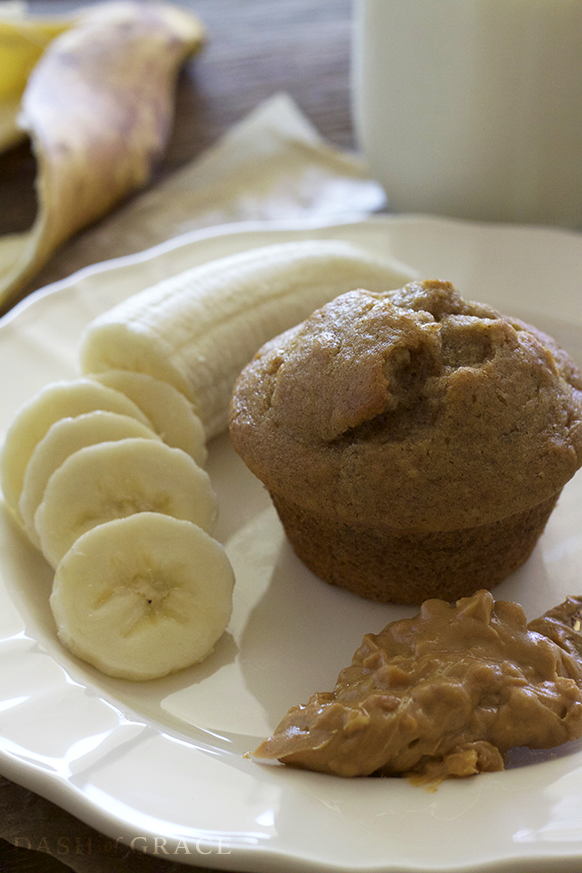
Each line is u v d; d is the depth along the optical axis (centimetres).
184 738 20
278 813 18
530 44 28
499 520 22
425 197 32
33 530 23
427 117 30
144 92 37
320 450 22
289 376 22
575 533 25
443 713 19
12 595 22
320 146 38
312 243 30
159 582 22
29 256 31
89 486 23
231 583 22
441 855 17
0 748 19
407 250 31
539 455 22
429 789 19
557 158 30
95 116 35
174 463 23
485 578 23
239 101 42
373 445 21
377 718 19
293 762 19
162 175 38
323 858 17
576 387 23
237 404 23
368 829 18
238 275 28
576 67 28
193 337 26
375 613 23
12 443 24
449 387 21
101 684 21
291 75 44
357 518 21
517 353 22
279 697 21
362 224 31
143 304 26
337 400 21
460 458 21
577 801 18
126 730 20
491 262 30
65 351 28
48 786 18
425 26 28
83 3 49
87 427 23
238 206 35
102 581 21
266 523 25
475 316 22
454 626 20
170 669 21
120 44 38
